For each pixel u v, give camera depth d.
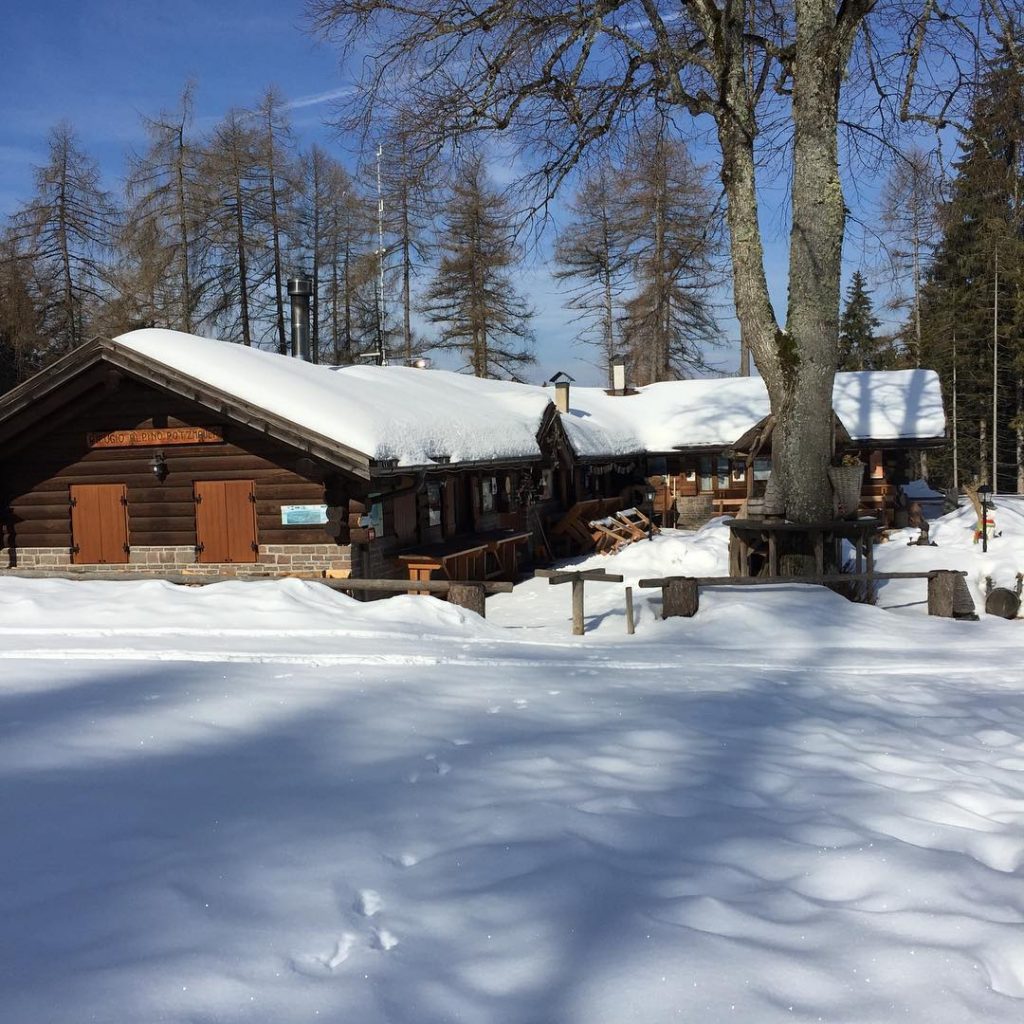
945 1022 2.33
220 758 4.47
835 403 26.19
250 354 16.31
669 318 38.34
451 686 6.46
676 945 2.71
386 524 15.30
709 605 11.40
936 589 11.68
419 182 14.44
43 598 10.02
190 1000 2.37
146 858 3.27
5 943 2.63
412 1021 2.32
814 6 12.39
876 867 3.37
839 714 6.24
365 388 17.44
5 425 14.65
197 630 8.66
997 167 13.45
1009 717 6.29
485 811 3.84
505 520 20.62
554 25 13.16
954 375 41.56
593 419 27.16
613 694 6.47
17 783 3.99
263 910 2.90
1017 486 44.22
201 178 34.31
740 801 4.20
